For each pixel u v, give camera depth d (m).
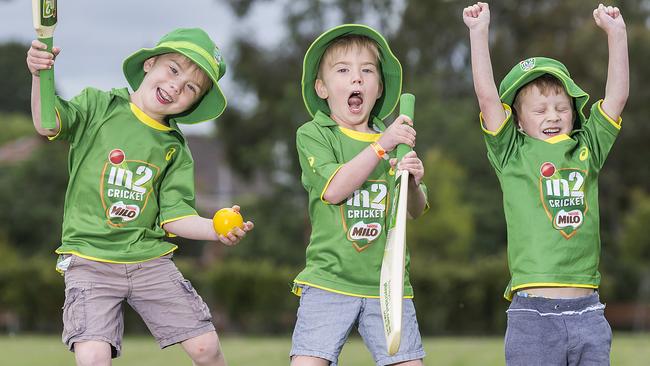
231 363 8.77
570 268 4.59
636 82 27.56
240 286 20.42
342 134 4.91
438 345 11.34
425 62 31.39
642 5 30.25
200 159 49.03
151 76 5.02
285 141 28.47
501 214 28.09
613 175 29.39
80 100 4.98
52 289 20.09
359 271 4.73
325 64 4.98
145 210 4.98
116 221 4.91
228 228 4.82
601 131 4.77
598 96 27.31
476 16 4.81
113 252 4.86
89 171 4.92
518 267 4.65
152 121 5.03
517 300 4.61
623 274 25.55
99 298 4.83
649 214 24.86
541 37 29.61
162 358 9.30
